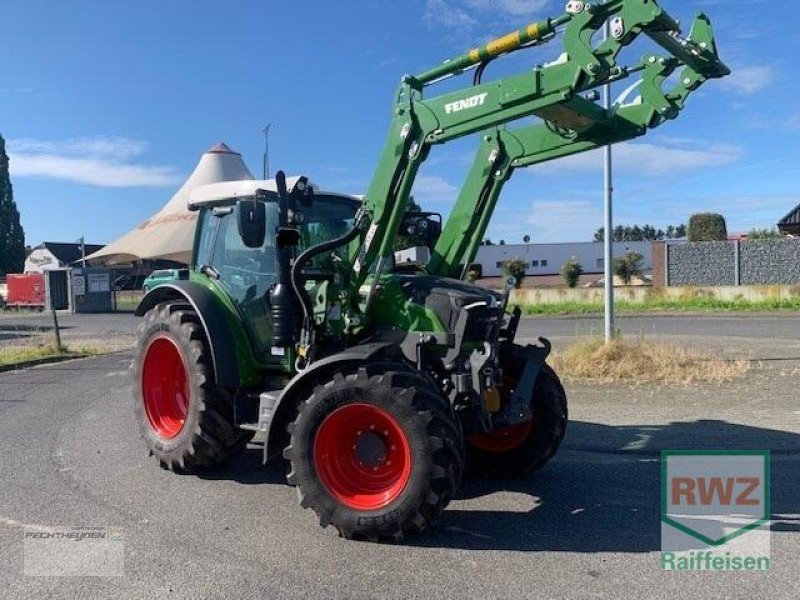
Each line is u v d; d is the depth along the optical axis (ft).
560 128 18.62
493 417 18.01
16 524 16.75
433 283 18.37
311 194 19.36
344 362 16.21
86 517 17.21
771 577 13.61
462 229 20.99
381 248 17.94
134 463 22.13
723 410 28.12
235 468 21.65
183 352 20.86
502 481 20.24
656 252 97.66
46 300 121.39
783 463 21.24
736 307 80.64
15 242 215.31
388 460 15.80
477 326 17.80
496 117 16.51
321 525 15.75
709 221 131.34
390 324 18.02
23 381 40.22
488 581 13.53
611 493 18.90
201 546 15.35
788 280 90.27
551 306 88.12
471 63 17.16
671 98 17.49
